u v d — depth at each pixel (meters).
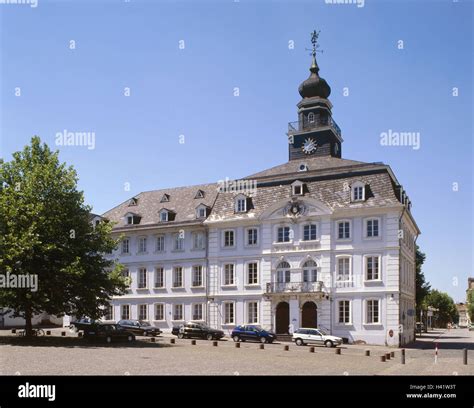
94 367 23.98
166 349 35.12
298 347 40.78
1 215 37.50
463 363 29.34
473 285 177.75
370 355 35.09
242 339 45.53
